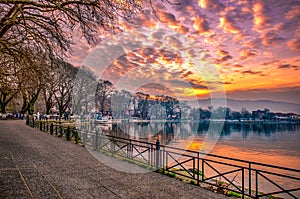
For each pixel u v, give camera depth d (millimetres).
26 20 10453
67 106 48938
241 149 27297
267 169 16578
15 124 40312
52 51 11016
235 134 51094
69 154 12312
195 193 6652
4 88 14812
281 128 75750
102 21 8859
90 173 8430
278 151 26172
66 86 42344
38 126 32469
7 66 13602
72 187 6742
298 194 9781
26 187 6594
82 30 9195
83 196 6031
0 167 8906
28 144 16000
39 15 10398
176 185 7371
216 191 6949
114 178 7863
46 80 12492
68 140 18891
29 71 11914
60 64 11688
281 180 12477
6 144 15484
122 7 8227
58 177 7750
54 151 13250
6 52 11383
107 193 6332
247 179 11844
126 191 6562
